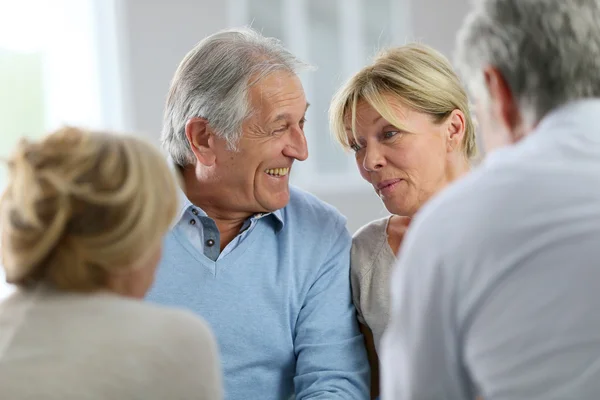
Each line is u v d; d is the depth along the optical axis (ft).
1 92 17.63
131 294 3.84
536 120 3.64
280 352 6.53
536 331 3.23
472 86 3.85
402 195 6.23
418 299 3.55
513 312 3.27
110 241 3.58
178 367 3.63
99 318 3.59
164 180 3.79
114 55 17.99
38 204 3.57
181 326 3.72
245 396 6.46
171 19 18.15
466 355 3.46
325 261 6.68
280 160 6.38
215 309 6.43
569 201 3.29
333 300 6.61
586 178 3.33
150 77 18.12
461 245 3.41
